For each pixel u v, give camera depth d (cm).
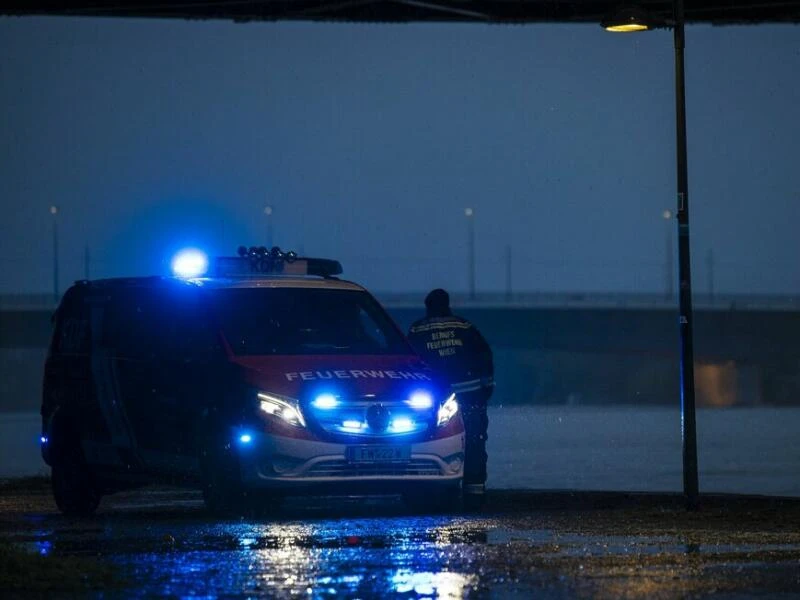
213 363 2642
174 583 1788
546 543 2144
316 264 2939
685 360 2738
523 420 13675
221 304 2723
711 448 8781
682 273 2742
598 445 8781
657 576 1808
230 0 4053
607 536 2241
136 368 2777
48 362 3000
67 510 2911
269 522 2505
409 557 1994
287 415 2538
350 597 1681
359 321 2770
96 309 2906
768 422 13150
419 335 2808
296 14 4088
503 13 4053
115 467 2820
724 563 1917
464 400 2792
